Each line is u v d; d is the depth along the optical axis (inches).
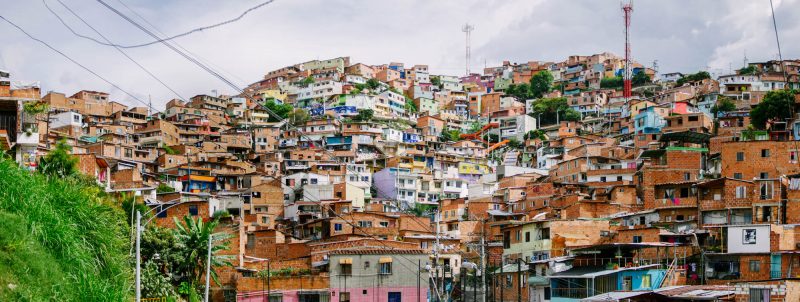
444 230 4970.5
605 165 5659.5
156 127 7529.5
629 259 3255.4
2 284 1422.2
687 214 4057.6
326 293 3398.1
